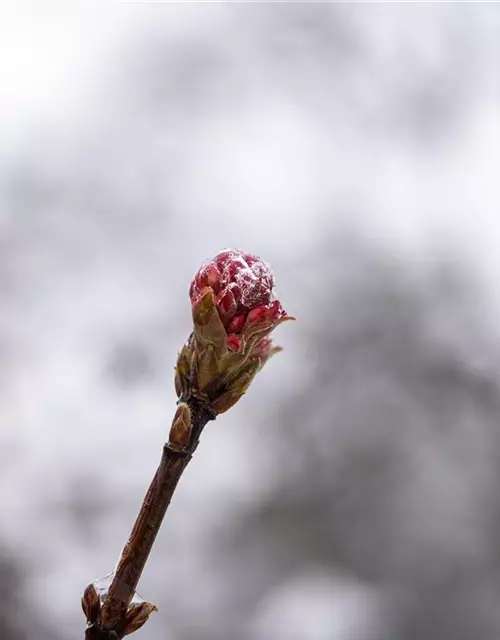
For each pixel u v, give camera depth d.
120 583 0.28
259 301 0.29
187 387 0.29
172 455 0.28
